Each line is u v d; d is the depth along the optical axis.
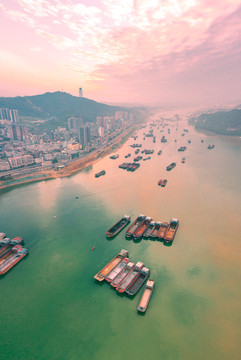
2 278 159.12
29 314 131.62
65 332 120.81
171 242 191.50
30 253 184.00
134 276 152.75
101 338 117.38
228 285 147.62
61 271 163.62
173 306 133.25
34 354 110.62
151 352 109.94
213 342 113.75
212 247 184.88
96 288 148.12
